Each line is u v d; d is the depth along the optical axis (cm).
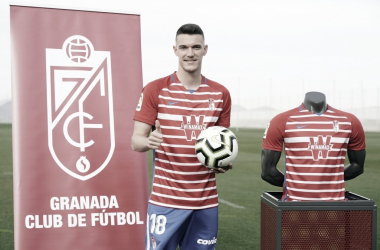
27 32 291
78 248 295
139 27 311
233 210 562
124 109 304
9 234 439
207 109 248
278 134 257
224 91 257
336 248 236
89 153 298
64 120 295
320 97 255
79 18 300
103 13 304
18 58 289
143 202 307
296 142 251
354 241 236
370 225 234
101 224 299
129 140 305
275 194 270
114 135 302
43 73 292
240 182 795
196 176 246
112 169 302
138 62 309
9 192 672
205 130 241
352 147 261
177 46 243
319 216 234
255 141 1848
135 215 305
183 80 248
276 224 232
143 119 247
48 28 294
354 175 268
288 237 234
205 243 254
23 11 291
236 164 1062
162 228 246
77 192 296
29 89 290
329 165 248
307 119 253
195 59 240
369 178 840
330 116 254
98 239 298
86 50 300
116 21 306
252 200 630
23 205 288
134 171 305
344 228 235
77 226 295
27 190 288
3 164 1007
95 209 298
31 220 288
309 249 235
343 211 234
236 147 239
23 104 289
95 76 300
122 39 307
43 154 291
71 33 298
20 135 288
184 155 243
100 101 301
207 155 234
